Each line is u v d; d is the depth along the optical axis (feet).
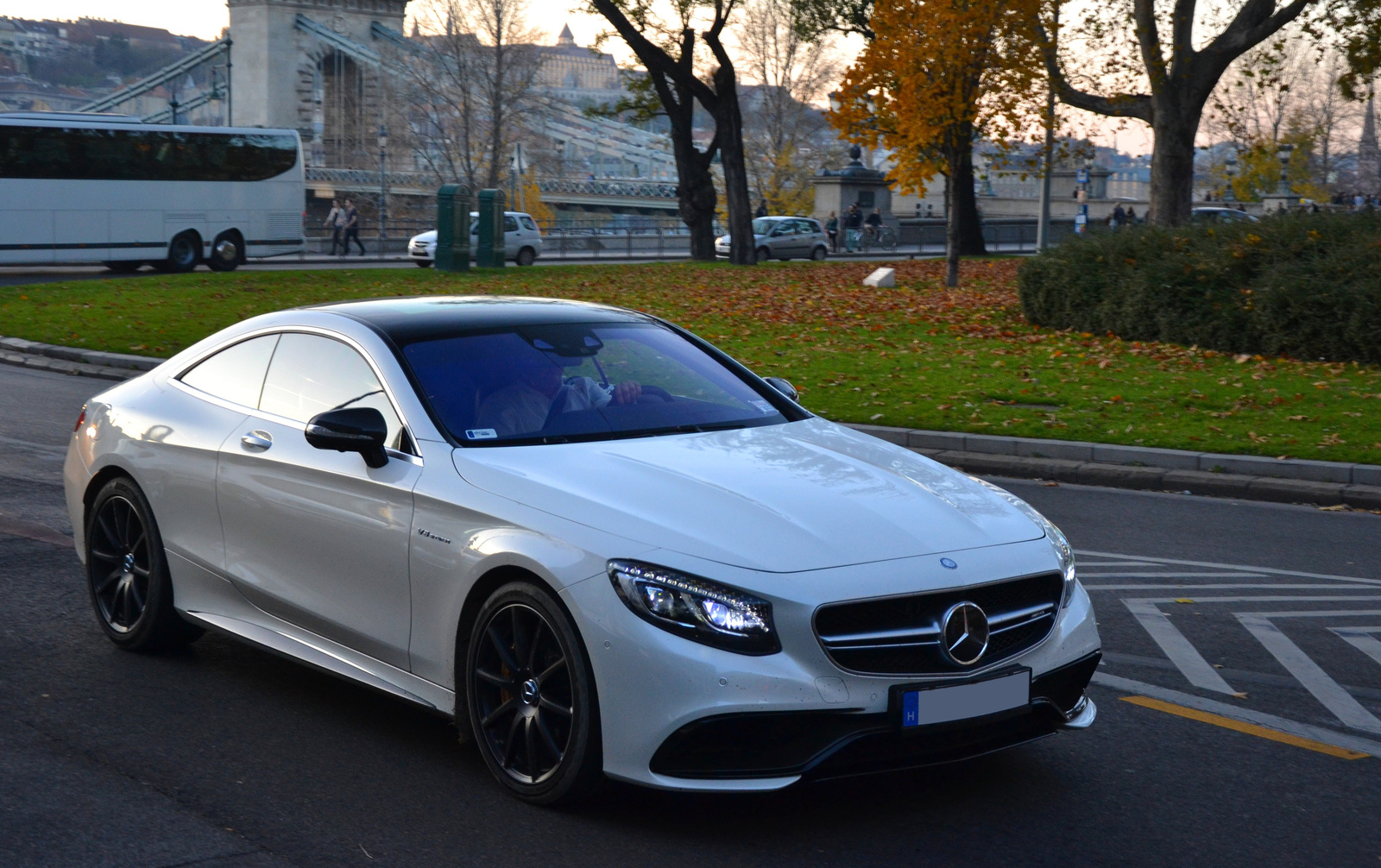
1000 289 83.56
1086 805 13.38
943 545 12.69
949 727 12.10
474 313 16.49
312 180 303.48
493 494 13.30
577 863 11.79
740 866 11.79
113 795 13.23
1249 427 37.09
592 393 15.40
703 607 11.73
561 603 12.42
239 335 17.46
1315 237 51.98
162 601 17.35
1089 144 91.56
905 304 73.15
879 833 12.59
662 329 17.66
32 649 18.11
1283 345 50.03
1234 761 14.74
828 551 12.19
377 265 130.93
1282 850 12.39
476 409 14.70
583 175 380.17
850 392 43.96
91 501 18.51
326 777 13.78
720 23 123.24
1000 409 40.50
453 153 252.21
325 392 15.76
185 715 15.62
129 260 110.32
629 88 133.80
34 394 45.73
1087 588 22.77
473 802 13.11
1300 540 26.91
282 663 17.80
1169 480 32.89
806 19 142.82
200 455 16.62
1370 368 47.14
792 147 251.60
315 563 15.07
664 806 13.07
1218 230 56.13
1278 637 19.83
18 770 13.84
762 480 13.48
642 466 13.61
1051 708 12.98
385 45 339.98
